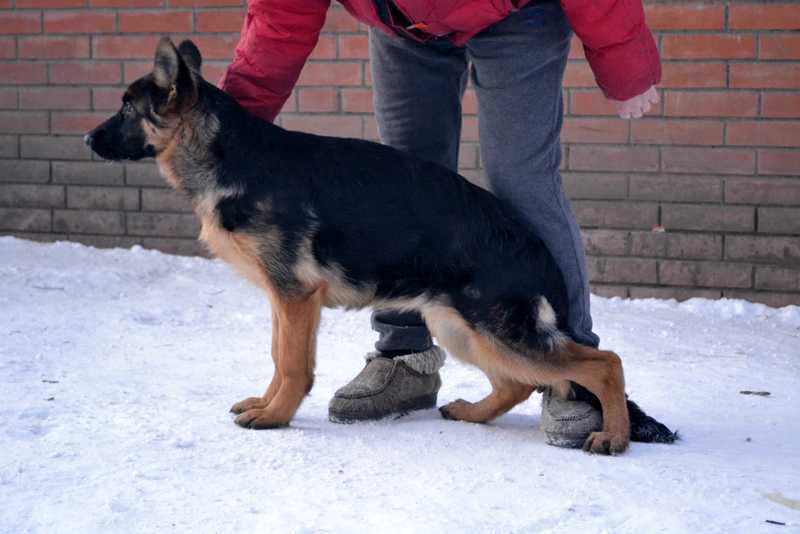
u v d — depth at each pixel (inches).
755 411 181.5
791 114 268.5
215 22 303.3
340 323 245.4
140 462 143.0
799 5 265.0
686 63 272.8
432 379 175.5
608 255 283.7
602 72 157.5
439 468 144.6
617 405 155.4
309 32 164.4
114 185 315.3
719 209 275.3
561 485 138.6
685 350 228.5
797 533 123.8
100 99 314.0
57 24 313.9
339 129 298.7
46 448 147.3
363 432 161.3
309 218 157.8
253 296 269.3
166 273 291.7
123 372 195.5
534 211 160.2
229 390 185.3
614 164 280.5
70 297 259.1
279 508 128.8
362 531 122.3
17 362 197.9
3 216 321.7
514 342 156.9
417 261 158.6
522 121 156.5
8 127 319.6
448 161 175.6
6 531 120.6
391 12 152.3
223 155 159.6
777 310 268.5
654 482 140.2
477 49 156.3
